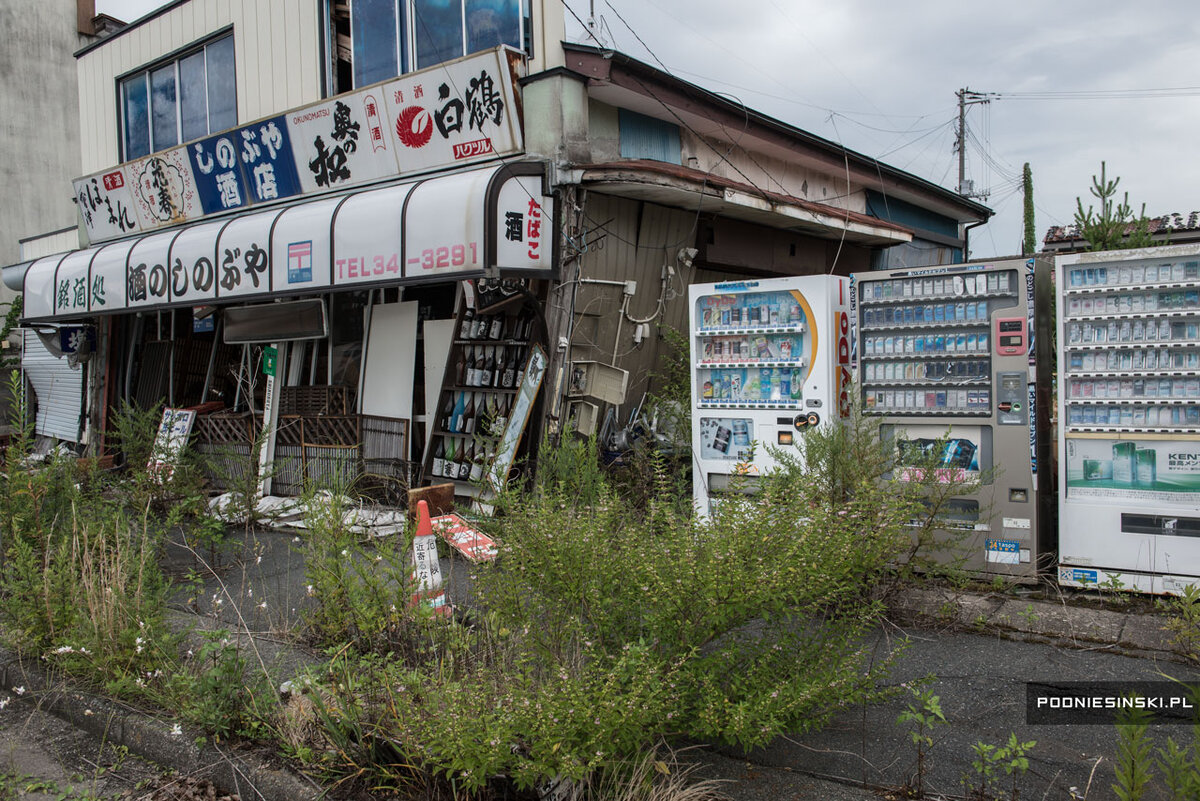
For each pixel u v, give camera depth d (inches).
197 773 147.1
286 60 377.7
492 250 266.5
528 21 297.7
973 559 226.1
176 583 245.1
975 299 230.4
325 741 142.9
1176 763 101.7
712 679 128.5
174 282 379.9
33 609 191.0
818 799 125.0
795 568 129.2
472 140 306.8
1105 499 213.3
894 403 243.8
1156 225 571.2
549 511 146.9
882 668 139.9
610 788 121.6
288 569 254.7
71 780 149.4
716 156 389.7
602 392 313.1
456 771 125.6
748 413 272.7
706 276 378.9
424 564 186.2
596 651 129.7
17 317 666.8
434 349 335.3
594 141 319.3
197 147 399.9
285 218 332.2
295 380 381.4
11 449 258.8
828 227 405.4
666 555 132.0
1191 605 175.5
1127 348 211.0
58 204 752.3
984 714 150.6
